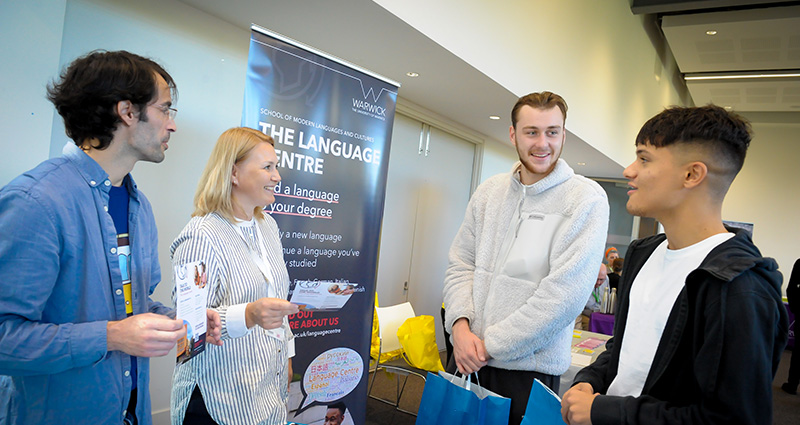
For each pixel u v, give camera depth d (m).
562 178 1.64
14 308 0.93
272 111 2.07
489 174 5.94
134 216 1.25
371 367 3.41
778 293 0.85
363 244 2.41
